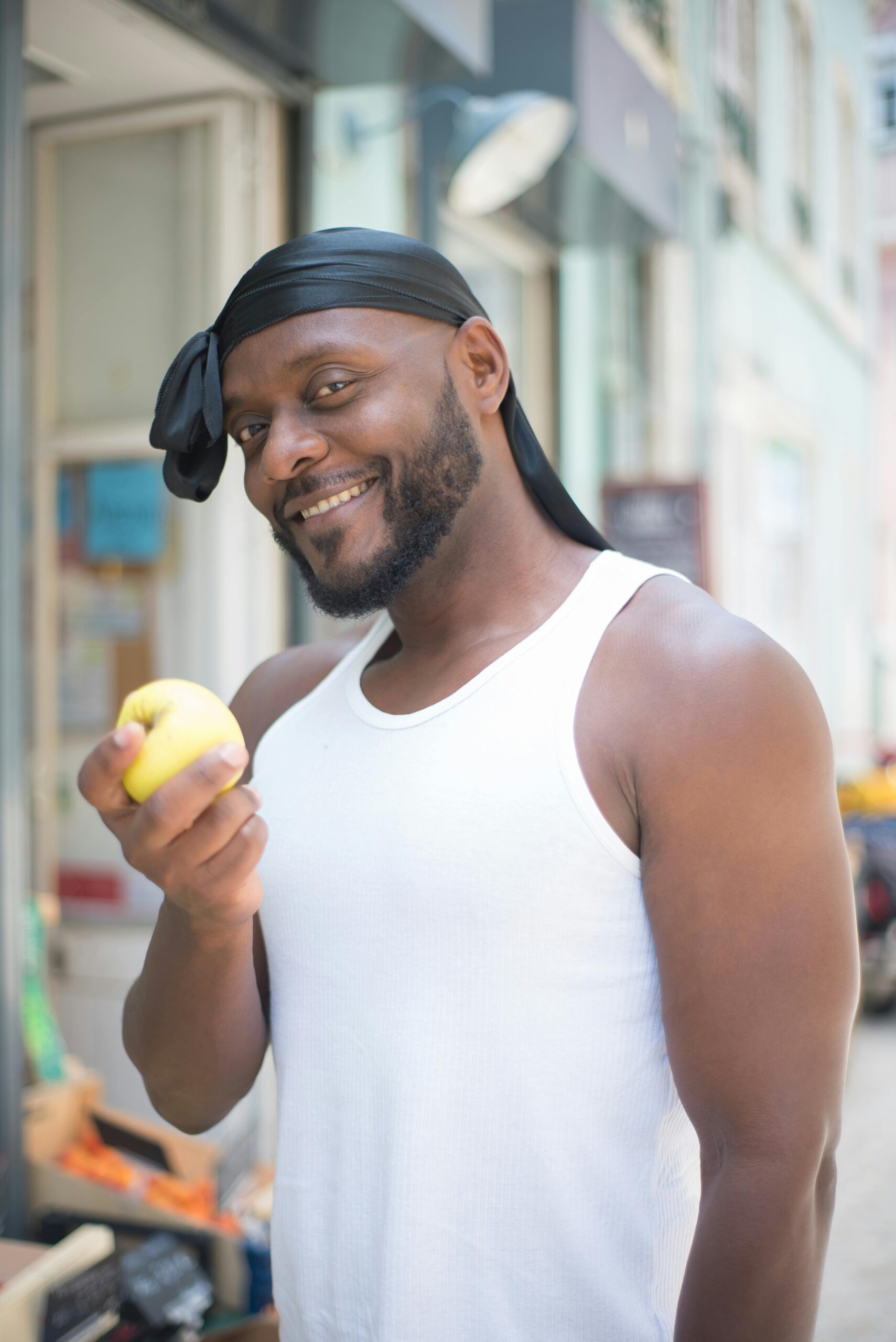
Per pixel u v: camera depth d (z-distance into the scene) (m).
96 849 3.63
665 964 0.89
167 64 3.22
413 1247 0.94
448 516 1.01
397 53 3.34
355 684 1.12
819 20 10.52
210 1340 2.28
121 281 3.60
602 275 6.66
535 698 0.96
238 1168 3.20
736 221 8.26
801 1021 0.84
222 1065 1.07
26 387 3.66
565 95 4.50
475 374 1.05
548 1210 0.92
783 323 9.69
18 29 2.54
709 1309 0.83
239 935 0.97
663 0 6.70
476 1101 0.93
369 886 0.99
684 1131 0.98
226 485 3.53
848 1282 3.14
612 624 0.98
